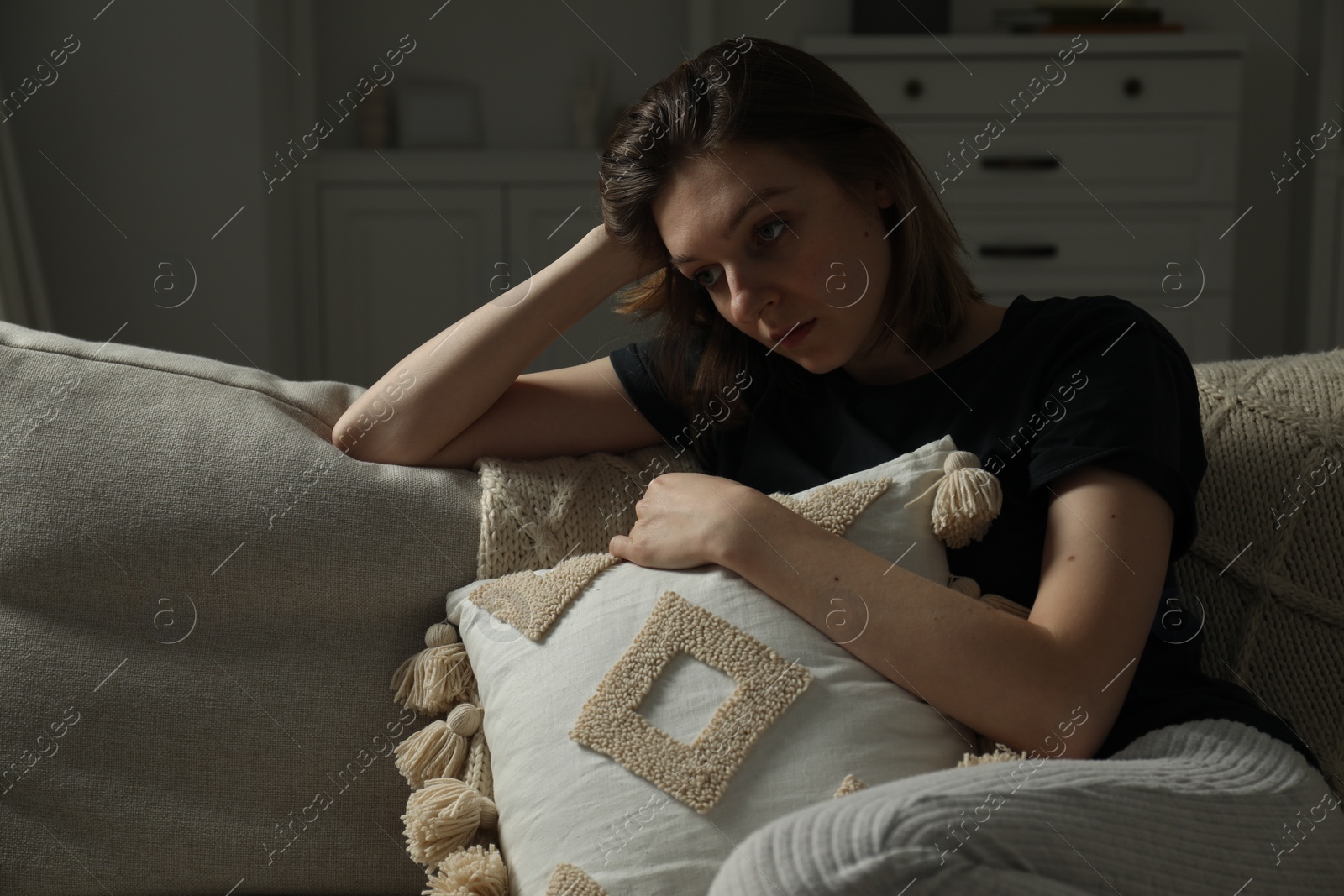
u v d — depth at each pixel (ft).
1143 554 2.36
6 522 2.71
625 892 2.18
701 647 2.38
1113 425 2.49
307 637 2.73
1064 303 2.97
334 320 9.11
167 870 2.58
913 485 2.61
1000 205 9.02
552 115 9.62
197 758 2.63
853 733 2.26
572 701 2.41
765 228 2.68
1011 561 2.63
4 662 2.64
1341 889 2.17
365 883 2.66
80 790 2.58
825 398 3.16
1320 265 9.02
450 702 2.67
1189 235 8.95
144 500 2.73
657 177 2.73
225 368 3.10
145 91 7.57
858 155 2.75
